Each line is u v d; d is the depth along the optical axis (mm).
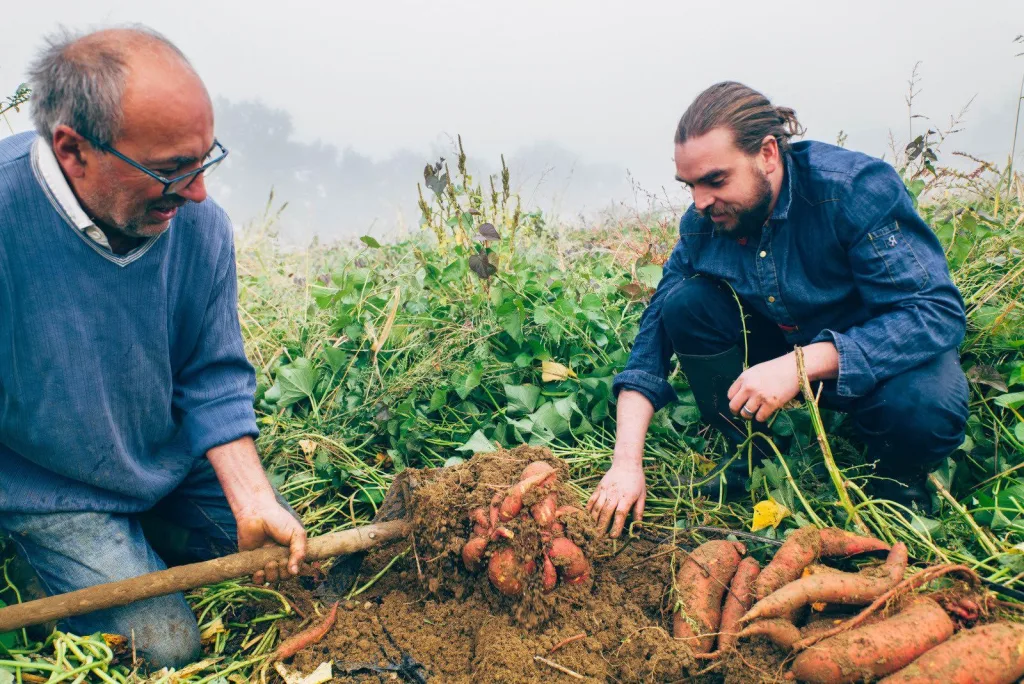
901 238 2484
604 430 3236
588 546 2295
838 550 2309
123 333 2221
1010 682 1879
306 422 3322
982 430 2998
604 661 2133
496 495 2285
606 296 3920
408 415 3189
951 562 2400
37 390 2146
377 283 4207
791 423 2891
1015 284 3412
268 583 2535
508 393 3314
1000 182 4293
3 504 2277
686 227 2893
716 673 2072
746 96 2439
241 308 4105
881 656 1882
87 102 1806
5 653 2223
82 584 2295
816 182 2545
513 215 4035
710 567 2295
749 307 2848
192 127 1894
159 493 2486
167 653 2264
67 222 2025
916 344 2439
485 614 2328
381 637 2307
